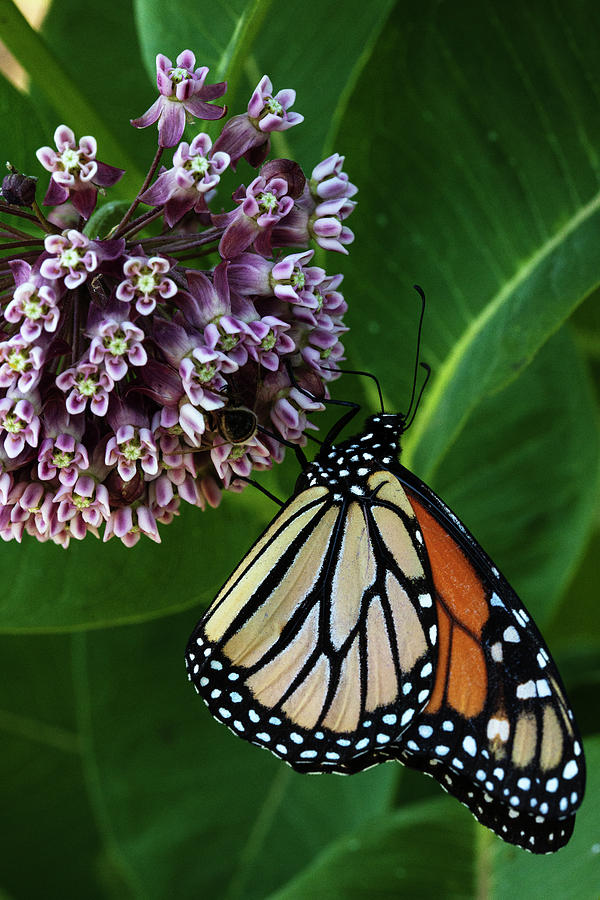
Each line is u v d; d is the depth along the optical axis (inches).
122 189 16.0
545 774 14.9
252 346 14.5
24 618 16.2
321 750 15.2
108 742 18.0
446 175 16.1
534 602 17.8
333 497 15.1
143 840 17.9
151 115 14.6
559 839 14.9
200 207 14.6
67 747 19.1
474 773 15.1
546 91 15.8
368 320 16.5
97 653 18.0
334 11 17.0
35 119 15.9
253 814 18.0
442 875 16.4
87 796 19.1
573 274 15.6
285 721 15.1
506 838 15.0
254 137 14.8
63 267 14.3
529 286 15.8
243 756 18.1
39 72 15.8
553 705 14.9
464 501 18.0
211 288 14.5
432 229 16.2
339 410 16.6
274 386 14.8
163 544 16.3
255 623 15.0
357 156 16.2
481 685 15.0
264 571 15.0
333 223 14.7
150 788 18.0
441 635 15.1
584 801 16.3
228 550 16.5
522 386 18.0
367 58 16.0
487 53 15.9
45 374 14.6
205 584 16.4
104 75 17.6
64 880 19.0
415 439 16.5
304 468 15.4
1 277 14.6
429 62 16.0
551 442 18.0
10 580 16.2
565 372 17.9
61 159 14.4
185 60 14.6
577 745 14.8
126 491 14.7
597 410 17.9
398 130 16.1
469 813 16.7
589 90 15.8
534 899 16.1
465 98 16.0
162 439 14.7
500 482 18.0
